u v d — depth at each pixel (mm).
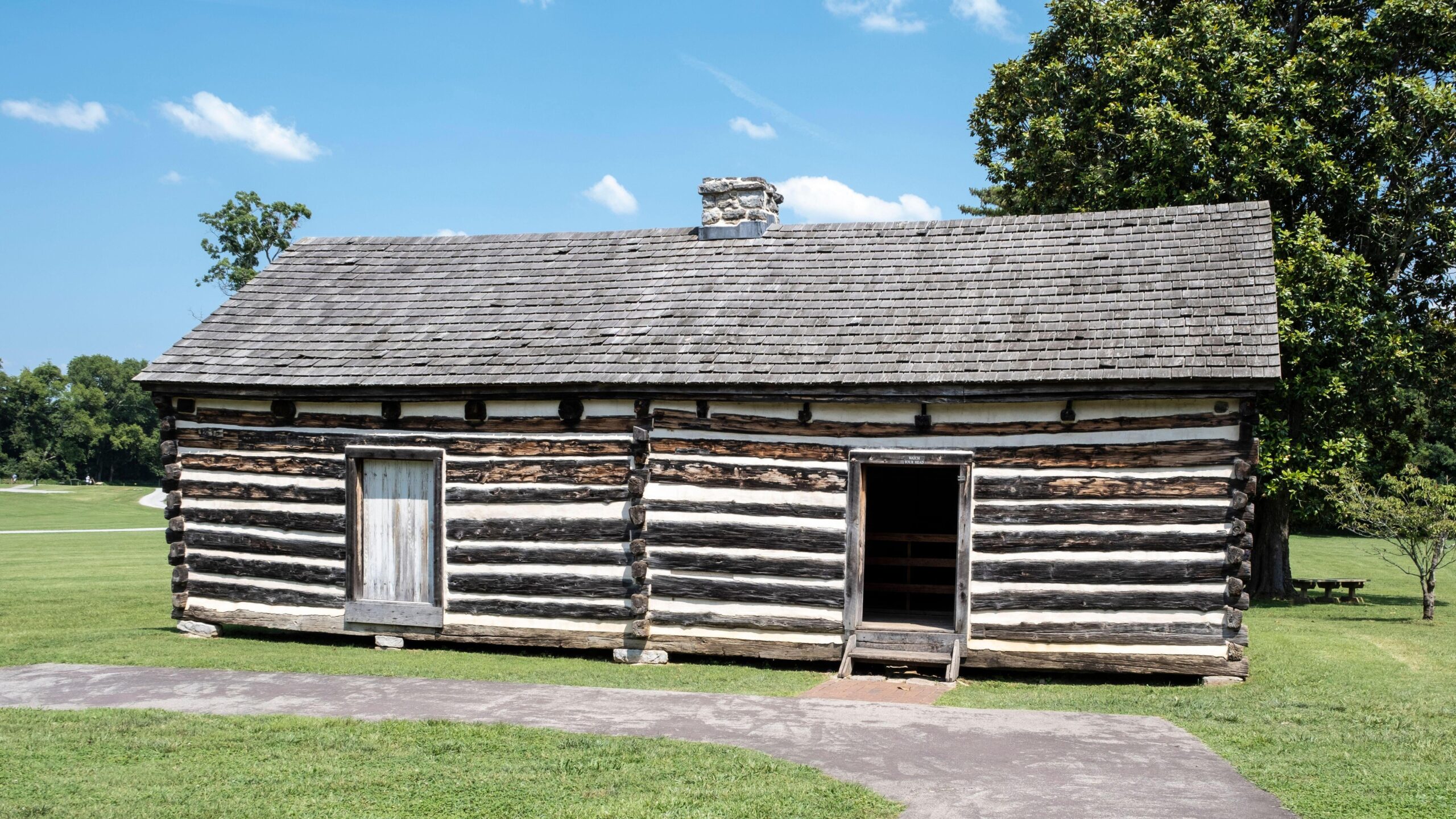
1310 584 19172
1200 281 11656
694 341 12180
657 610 11719
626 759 7547
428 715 8859
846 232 14031
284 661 11391
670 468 11727
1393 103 17312
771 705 9336
